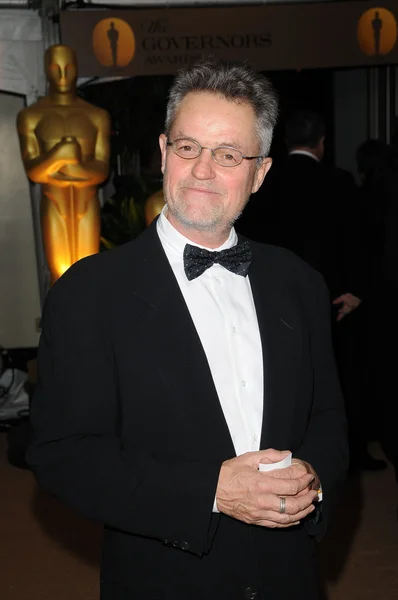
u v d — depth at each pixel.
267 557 1.58
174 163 1.61
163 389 1.52
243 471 1.46
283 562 1.59
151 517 1.47
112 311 1.54
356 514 3.98
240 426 1.58
